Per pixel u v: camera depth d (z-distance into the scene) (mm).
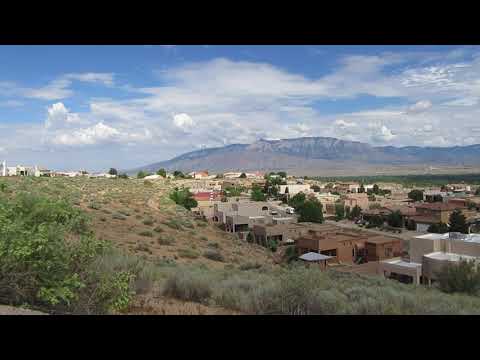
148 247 21578
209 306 9438
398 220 90688
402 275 34719
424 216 91250
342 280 17562
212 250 25656
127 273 7828
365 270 38500
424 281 33406
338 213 107062
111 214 28828
